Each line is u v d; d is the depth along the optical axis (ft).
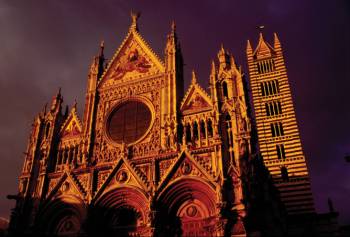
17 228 171.94
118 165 172.96
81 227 161.68
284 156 169.17
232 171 153.28
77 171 181.06
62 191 177.88
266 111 183.32
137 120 190.90
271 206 122.01
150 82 197.67
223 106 173.37
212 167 158.92
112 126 194.90
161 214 156.15
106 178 171.53
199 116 176.96
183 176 159.02
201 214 155.74
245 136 157.48
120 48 217.15
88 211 165.37
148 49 209.87
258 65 198.70
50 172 190.80
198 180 155.84
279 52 197.47
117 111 199.11
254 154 137.49
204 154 163.43
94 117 199.62
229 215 144.05
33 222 171.53
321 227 142.72
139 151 177.68
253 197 123.85
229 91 175.42
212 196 152.56
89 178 176.35
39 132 203.31
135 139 185.37
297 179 161.07
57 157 196.03
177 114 179.93
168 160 167.94
